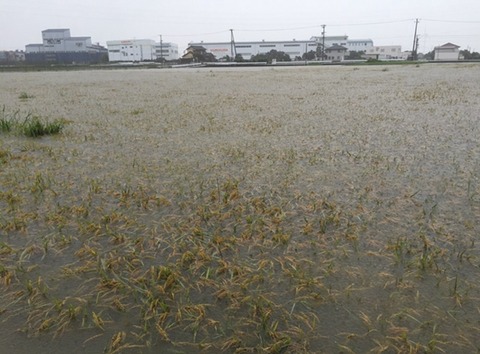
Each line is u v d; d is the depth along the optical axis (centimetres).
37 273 183
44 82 1522
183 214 241
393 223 222
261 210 243
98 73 2327
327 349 137
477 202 246
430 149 371
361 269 181
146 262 192
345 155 357
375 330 145
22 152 387
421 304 157
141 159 356
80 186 289
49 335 146
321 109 650
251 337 144
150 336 145
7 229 223
